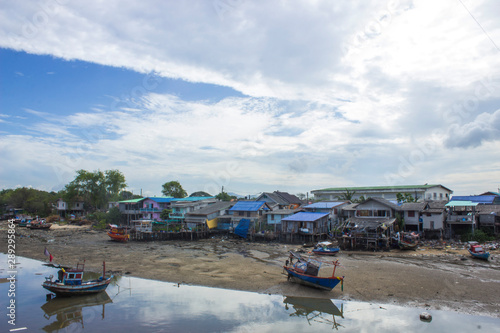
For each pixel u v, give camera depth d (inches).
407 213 1752.0
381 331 684.7
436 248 1485.0
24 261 1380.4
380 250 1510.8
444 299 850.1
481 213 1664.6
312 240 1764.3
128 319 755.4
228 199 3255.4
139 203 2770.7
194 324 729.0
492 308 788.0
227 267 1229.7
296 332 689.6
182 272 1162.0
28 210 3668.8
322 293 920.9
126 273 1157.7
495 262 1222.3
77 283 908.6
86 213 3452.3
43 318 759.7
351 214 1950.1
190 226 2219.5
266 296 909.2
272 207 2194.9
